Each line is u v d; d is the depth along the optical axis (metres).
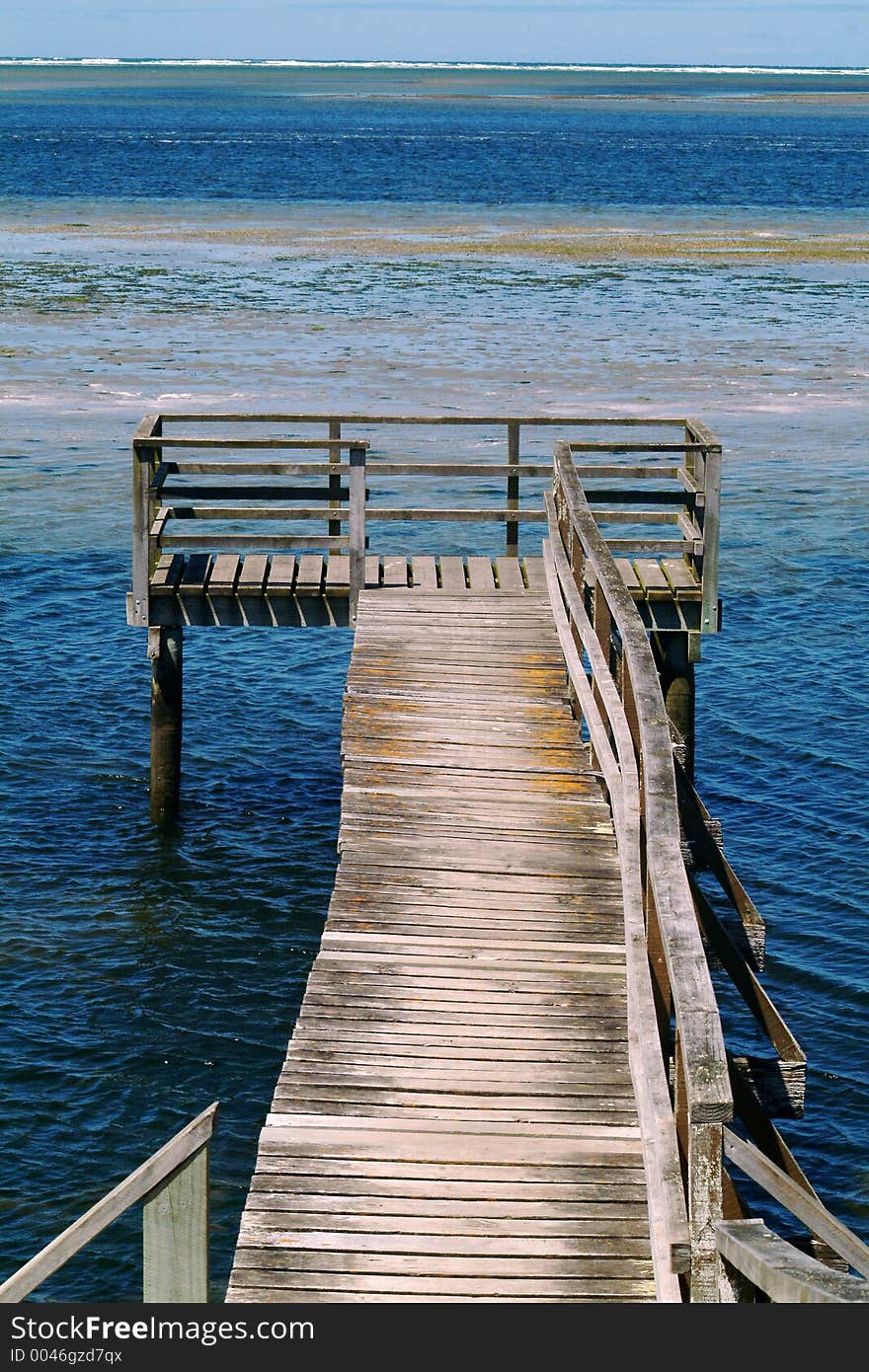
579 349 37.44
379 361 35.34
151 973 12.13
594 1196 6.22
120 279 47.38
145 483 13.02
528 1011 7.61
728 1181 5.85
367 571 14.34
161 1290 4.61
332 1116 6.72
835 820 15.15
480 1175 6.34
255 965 12.34
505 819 9.70
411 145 116.06
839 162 105.81
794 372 35.59
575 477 11.83
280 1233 5.95
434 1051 7.24
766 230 64.56
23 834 14.42
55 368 34.19
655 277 50.06
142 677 18.45
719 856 11.24
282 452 27.48
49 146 110.50
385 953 8.10
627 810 7.65
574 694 11.80
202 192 77.75
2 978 11.94
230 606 13.36
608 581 8.66
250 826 14.88
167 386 32.56
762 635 20.44
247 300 43.78
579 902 8.70
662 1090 6.18
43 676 18.33
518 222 65.81
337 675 19.22
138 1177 4.30
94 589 21.36
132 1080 10.68
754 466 27.97
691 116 180.88
